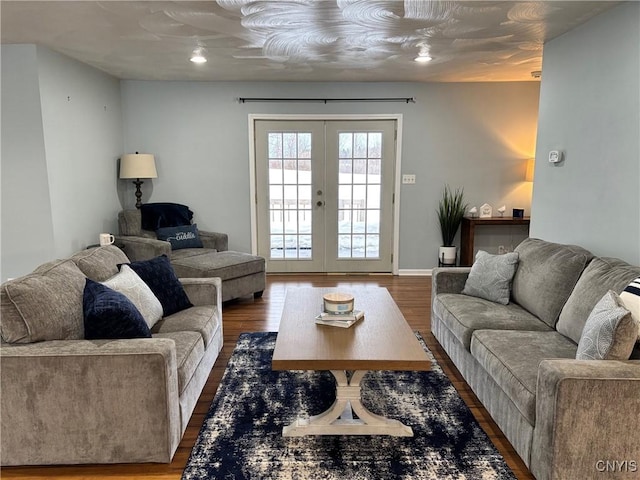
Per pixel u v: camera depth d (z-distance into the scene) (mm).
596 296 2338
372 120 5566
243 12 2857
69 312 2172
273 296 4918
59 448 2025
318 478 1997
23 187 3867
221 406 2613
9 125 3789
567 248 2871
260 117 5527
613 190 2867
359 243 5875
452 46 3748
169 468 2082
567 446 1757
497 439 2307
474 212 5562
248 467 2072
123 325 2139
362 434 2320
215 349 3059
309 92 5496
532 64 4457
